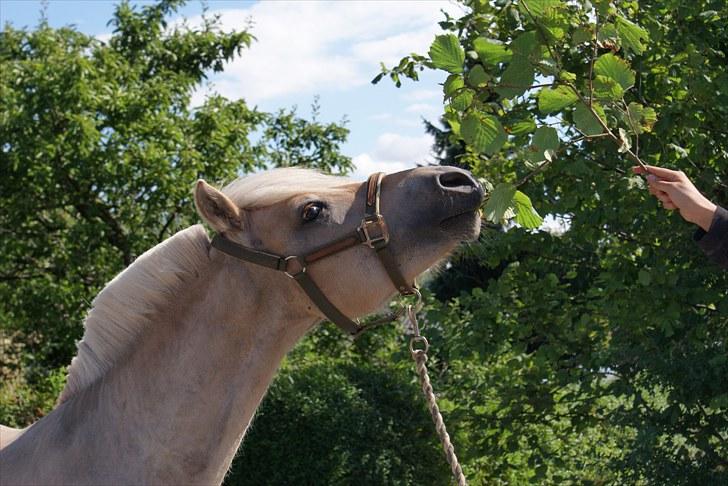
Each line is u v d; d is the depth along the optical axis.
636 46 2.73
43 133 8.76
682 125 4.52
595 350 5.27
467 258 5.57
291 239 2.24
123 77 9.91
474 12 4.20
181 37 11.57
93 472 2.14
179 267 2.28
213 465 2.22
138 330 2.27
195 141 9.50
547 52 2.63
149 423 2.18
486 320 5.33
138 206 9.06
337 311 2.27
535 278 5.47
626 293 4.95
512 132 2.80
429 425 6.75
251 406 2.27
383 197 2.26
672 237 4.91
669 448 4.82
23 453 2.17
